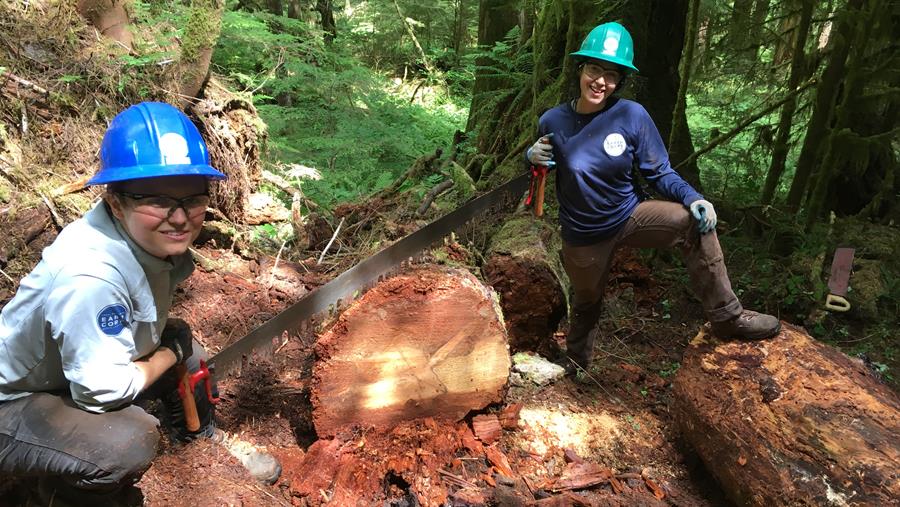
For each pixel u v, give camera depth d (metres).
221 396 3.20
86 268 1.75
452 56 12.70
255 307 3.94
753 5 5.37
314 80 7.05
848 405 2.45
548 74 5.54
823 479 2.26
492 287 3.44
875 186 5.80
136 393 1.98
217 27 4.63
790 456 2.39
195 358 2.60
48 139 3.98
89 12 4.50
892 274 4.68
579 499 2.68
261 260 4.59
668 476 2.99
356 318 2.71
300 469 2.71
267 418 3.12
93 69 4.31
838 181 5.84
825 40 5.61
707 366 2.88
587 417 3.34
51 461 1.89
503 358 2.98
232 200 4.78
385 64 13.34
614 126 2.76
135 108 1.85
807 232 4.91
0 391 1.93
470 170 5.83
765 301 4.54
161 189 1.77
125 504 2.12
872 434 2.33
